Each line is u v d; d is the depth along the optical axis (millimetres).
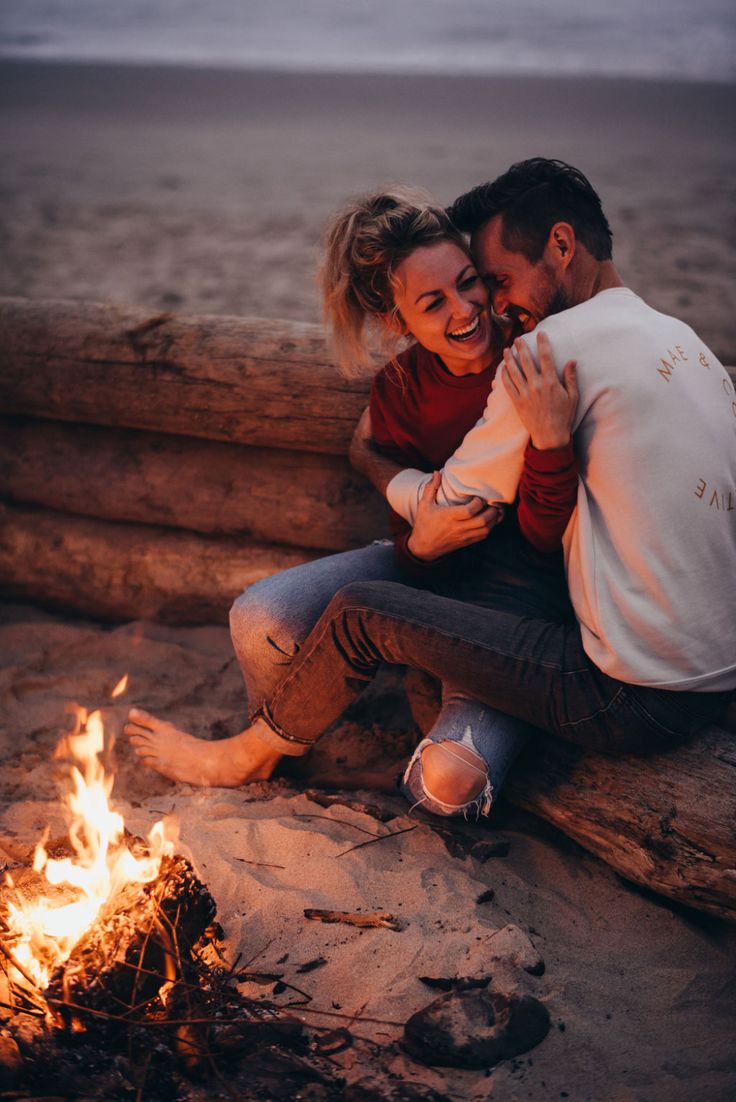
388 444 3047
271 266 9477
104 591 3986
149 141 16750
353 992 2266
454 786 2559
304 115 19438
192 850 2670
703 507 2316
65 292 8617
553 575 2781
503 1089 2012
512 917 2490
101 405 3871
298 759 3174
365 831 2754
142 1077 1991
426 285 2574
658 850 2461
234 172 14125
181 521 3898
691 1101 1990
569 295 2529
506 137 16391
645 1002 2277
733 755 2480
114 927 2195
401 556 2809
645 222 10836
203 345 3727
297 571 2955
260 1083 2020
